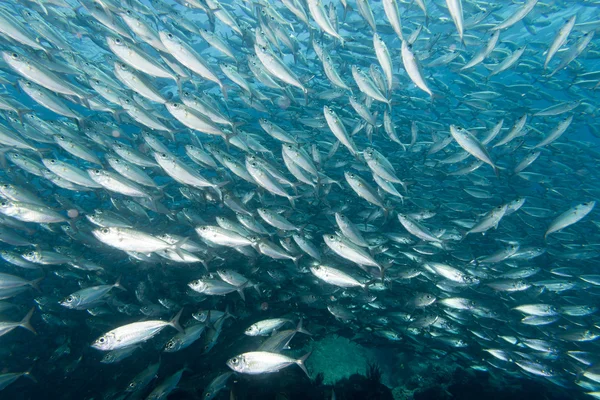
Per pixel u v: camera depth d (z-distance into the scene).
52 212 0.96
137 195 1.02
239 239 0.97
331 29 1.10
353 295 1.16
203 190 1.22
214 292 0.94
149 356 1.07
